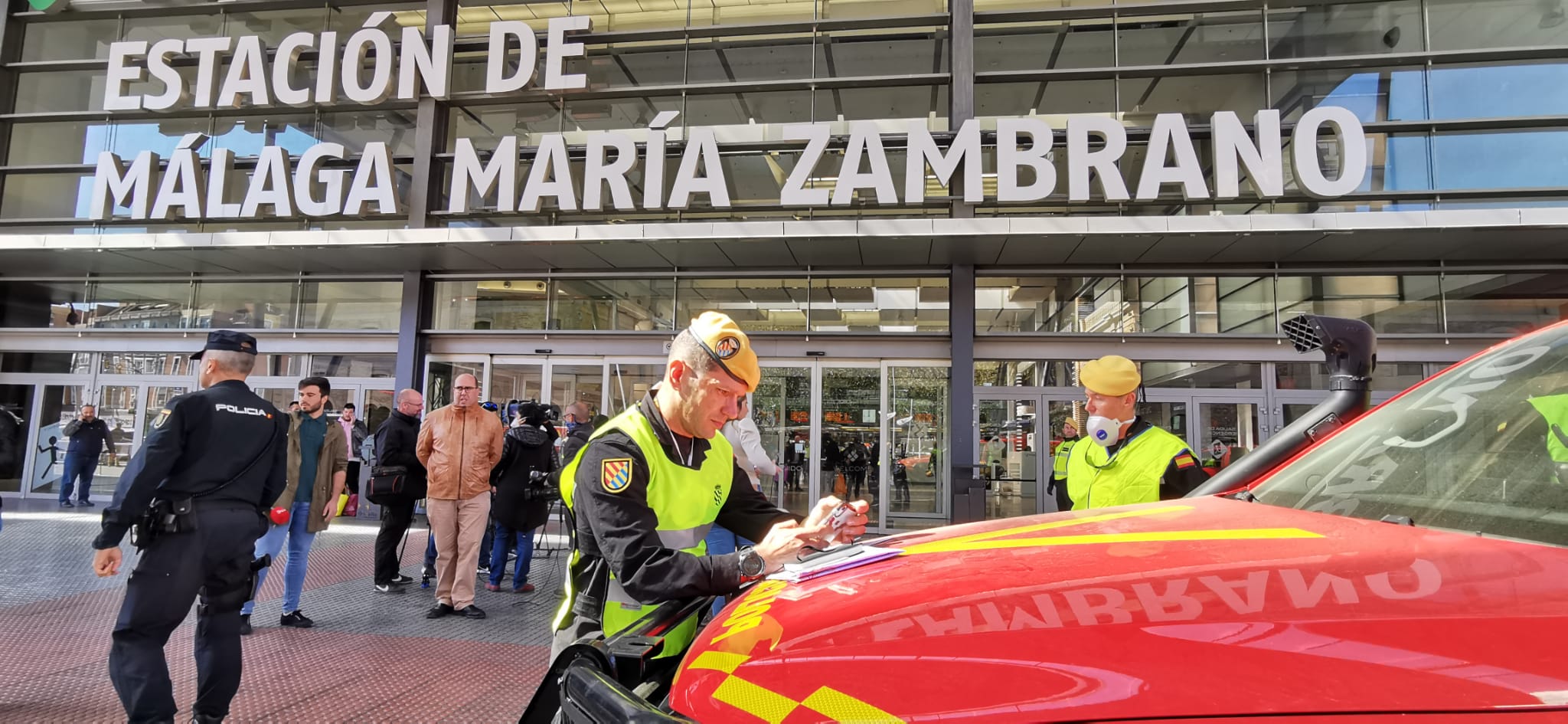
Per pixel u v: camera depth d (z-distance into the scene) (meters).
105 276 11.66
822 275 10.24
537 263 10.38
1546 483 1.07
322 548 8.02
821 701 0.71
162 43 11.13
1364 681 0.55
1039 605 0.76
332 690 3.70
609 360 10.53
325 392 5.09
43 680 3.73
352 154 10.66
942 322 9.98
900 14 10.64
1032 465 9.59
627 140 9.84
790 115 10.54
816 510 1.51
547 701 1.18
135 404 11.50
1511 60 9.13
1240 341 9.27
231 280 11.39
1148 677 0.61
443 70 10.58
